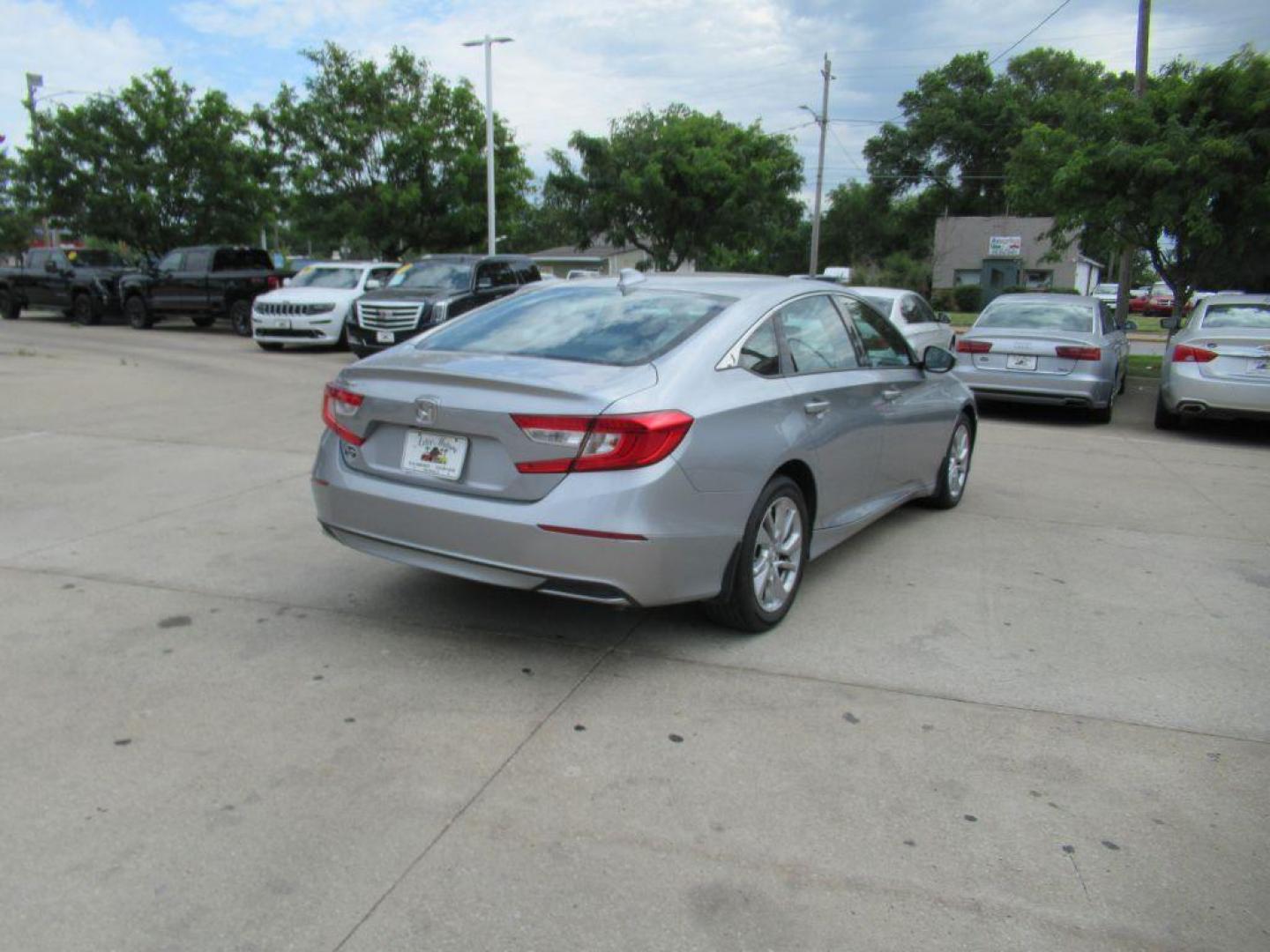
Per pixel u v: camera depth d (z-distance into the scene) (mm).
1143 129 14820
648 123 28656
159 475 7191
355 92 23688
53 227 26062
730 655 4117
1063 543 6004
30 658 3896
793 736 3430
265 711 3504
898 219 69875
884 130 67062
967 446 6988
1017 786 3148
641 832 2838
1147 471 8461
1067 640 4387
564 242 67812
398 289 15781
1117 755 3367
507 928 2430
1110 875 2707
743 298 4492
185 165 25141
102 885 2547
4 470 7297
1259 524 6574
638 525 3557
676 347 4000
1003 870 2715
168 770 3102
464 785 3057
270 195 25797
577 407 3559
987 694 3809
